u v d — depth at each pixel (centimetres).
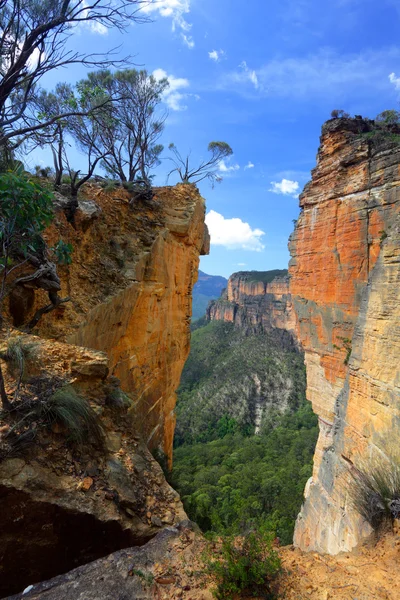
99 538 423
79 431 473
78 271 991
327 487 1820
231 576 359
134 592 341
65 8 649
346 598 389
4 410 444
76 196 1033
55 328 805
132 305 1129
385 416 1449
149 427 1326
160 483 525
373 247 1798
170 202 1600
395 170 1697
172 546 409
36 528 397
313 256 2234
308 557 491
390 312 1533
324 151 2150
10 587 392
